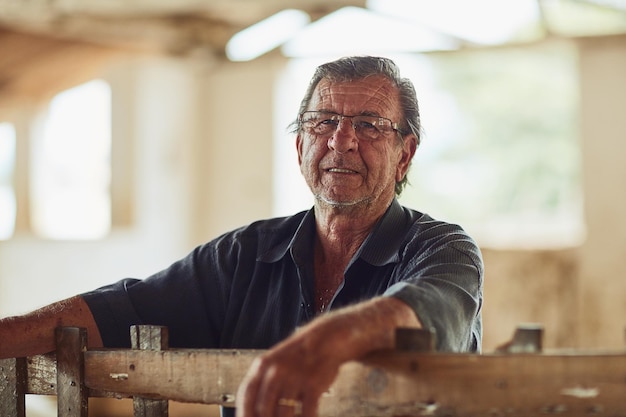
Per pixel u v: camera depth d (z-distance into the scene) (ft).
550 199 47.42
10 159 31.37
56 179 30.89
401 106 7.07
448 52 26.37
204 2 23.99
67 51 25.52
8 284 30.99
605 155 25.05
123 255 29.01
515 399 4.51
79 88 30.42
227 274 7.18
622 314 24.30
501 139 48.32
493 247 24.93
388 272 6.77
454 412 4.58
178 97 28.25
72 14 23.54
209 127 28.71
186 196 28.19
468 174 48.60
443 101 49.11
